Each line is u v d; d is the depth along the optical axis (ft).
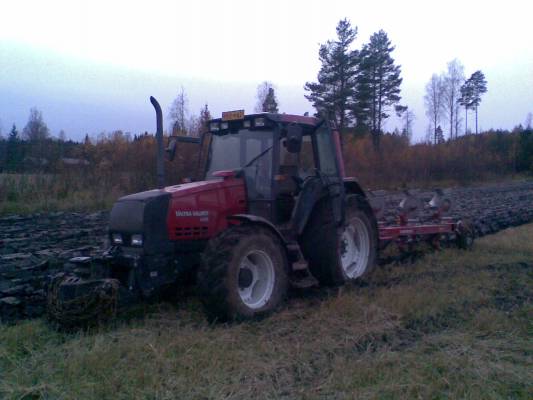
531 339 16.75
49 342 16.14
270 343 15.98
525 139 155.02
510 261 28.89
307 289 22.70
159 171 20.06
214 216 19.94
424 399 12.66
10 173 63.72
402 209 30.04
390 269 26.55
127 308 19.60
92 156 66.54
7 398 12.49
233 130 22.45
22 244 33.04
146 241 18.24
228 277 17.69
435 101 196.34
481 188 100.22
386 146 123.13
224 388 13.12
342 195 22.49
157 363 14.37
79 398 12.51
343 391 13.06
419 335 17.12
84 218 48.55
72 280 17.74
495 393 12.89
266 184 21.15
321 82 103.76
